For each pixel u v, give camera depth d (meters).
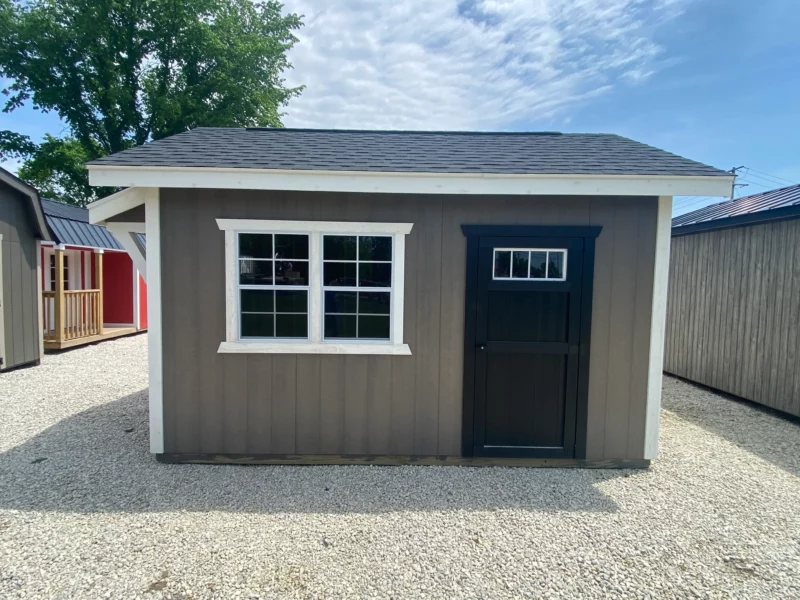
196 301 4.07
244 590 2.43
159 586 2.45
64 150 19.56
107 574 2.54
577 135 5.66
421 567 2.65
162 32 18.72
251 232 4.08
